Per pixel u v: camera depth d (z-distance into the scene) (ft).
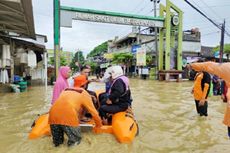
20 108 32.76
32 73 87.66
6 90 51.52
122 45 186.80
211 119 26.27
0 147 17.57
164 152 16.71
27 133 20.84
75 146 17.37
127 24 83.66
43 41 96.22
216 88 46.24
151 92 52.90
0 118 26.61
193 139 19.53
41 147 17.42
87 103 18.53
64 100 17.42
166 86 68.85
